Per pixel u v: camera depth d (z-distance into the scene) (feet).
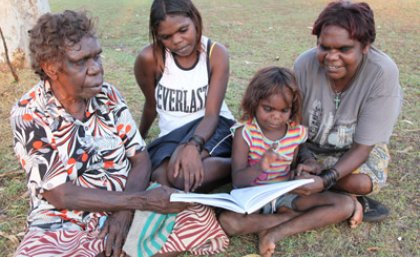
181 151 9.18
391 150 12.13
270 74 8.35
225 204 7.47
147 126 11.82
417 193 10.36
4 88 15.66
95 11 29.73
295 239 8.97
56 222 7.68
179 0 8.64
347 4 7.77
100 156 7.87
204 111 9.98
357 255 8.59
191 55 9.45
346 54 7.77
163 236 7.95
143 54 9.80
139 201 7.79
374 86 8.33
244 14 28.58
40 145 7.19
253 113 8.69
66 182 7.39
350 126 8.87
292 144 8.95
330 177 8.48
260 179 9.12
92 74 6.93
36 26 6.78
